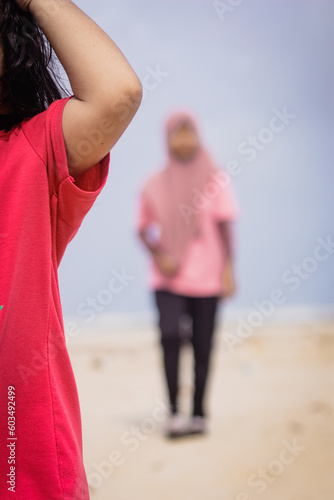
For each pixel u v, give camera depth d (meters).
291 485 4.50
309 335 9.93
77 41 1.84
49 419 1.76
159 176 5.95
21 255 1.79
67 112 1.84
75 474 1.77
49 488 1.74
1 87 1.93
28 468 1.74
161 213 5.82
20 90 1.97
